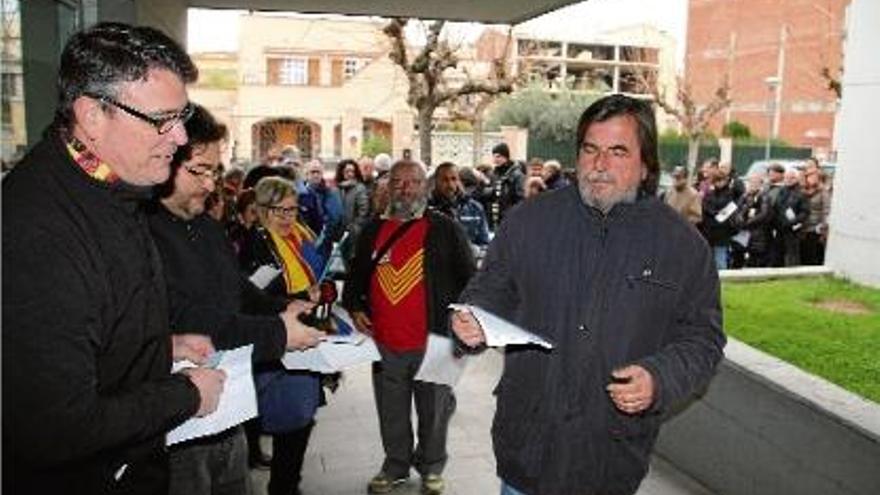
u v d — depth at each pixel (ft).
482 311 6.93
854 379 12.51
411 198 12.45
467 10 28.43
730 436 12.68
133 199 5.35
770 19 131.75
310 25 132.87
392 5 27.89
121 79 4.85
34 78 13.05
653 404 6.56
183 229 7.89
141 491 5.74
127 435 4.99
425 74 51.70
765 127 133.49
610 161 7.03
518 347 7.28
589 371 7.06
